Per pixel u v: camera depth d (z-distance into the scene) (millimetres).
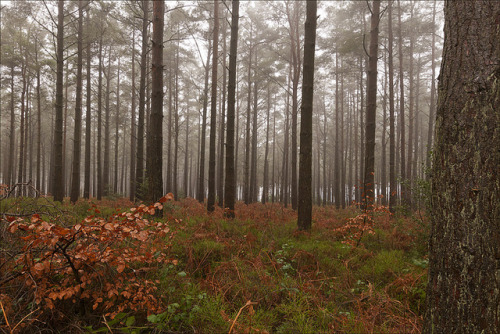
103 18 14508
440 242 2109
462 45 2070
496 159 1926
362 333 2975
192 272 4520
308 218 6969
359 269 4852
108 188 18750
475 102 1988
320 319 3287
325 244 6059
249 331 2898
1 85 19219
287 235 6605
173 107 25047
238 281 4172
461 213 1992
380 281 4406
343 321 3158
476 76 1995
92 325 3010
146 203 7320
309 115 7012
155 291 3492
